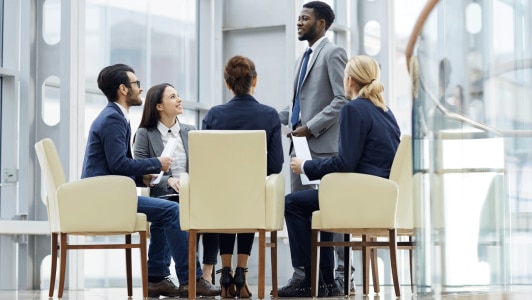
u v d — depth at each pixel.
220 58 9.65
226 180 5.70
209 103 9.63
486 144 4.21
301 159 5.98
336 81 6.63
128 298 6.15
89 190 5.88
